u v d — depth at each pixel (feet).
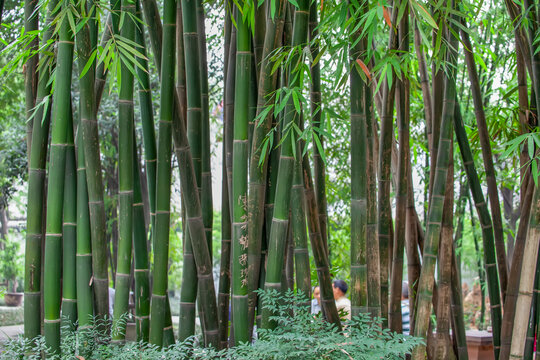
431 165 8.39
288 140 6.89
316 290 12.02
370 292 7.47
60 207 6.89
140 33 7.66
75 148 7.84
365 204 7.23
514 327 7.08
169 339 7.73
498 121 9.73
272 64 7.17
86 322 7.20
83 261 7.27
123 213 7.24
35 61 7.79
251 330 7.48
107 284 7.46
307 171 7.82
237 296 7.09
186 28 7.93
